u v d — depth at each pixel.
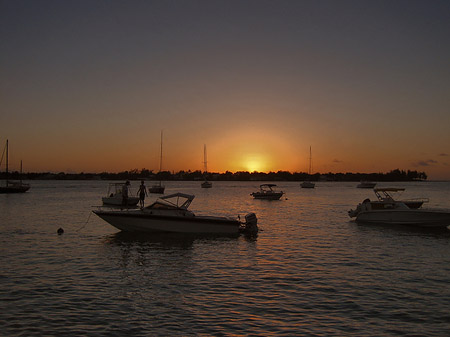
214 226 25.81
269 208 51.62
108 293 13.22
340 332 10.16
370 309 11.79
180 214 25.78
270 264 17.50
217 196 88.62
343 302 12.38
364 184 158.38
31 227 29.34
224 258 18.75
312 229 29.11
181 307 11.89
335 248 21.31
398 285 14.22
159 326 10.47
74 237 24.66
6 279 14.81
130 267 16.89
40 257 18.77
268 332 10.12
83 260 18.19
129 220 25.47
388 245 22.22
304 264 17.48
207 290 13.59
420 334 10.07
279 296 12.95
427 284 14.35
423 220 29.41
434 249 21.02
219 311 11.57
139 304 12.14
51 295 12.96
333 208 51.38
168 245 22.12
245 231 26.67
